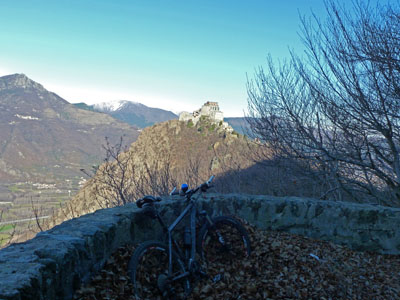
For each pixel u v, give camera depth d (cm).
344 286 395
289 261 425
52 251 236
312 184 931
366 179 841
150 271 330
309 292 375
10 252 232
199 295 348
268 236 471
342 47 719
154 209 358
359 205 518
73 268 252
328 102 760
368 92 736
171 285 332
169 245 349
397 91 670
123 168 666
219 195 500
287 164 862
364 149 785
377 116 733
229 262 405
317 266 425
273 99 849
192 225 386
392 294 394
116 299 279
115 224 328
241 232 420
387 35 682
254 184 860
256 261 415
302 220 495
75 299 251
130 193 648
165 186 663
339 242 495
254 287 369
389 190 922
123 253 332
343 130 765
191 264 354
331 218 499
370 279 423
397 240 493
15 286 178
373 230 496
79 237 273
